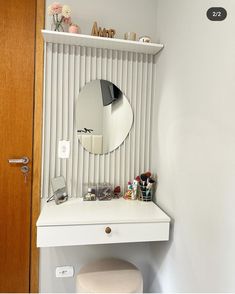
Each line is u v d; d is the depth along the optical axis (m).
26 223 1.86
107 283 1.47
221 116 1.12
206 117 1.24
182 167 1.47
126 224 1.50
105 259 1.78
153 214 1.59
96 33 1.75
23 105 1.82
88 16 1.85
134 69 1.93
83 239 1.46
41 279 1.87
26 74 1.81
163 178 1.75
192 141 1.37
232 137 1.04
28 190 1.85
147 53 1.93
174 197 1.57
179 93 1.53
